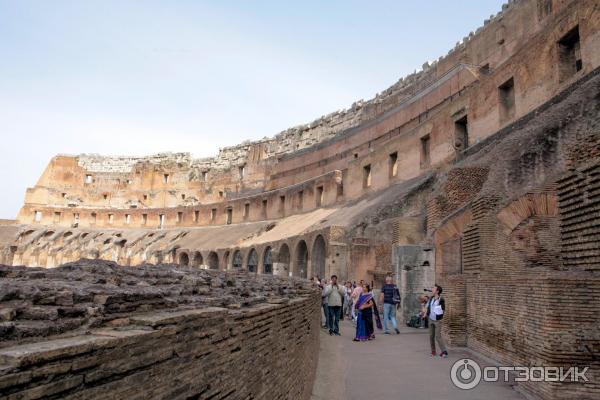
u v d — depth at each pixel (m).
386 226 32.59
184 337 4.01
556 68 25.23
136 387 3.33
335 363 14.61
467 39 53.91
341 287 27.16
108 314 3.92
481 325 14.30
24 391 2.48
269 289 10.00
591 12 22.42
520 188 16.81
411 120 57.12
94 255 83.06
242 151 99.69
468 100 35.72
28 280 4.67
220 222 84.00
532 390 9.91
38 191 102.75
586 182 10.45
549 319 9.26
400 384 11.86
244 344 5.43
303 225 55.41
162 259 76.31
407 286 23.72
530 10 42.94
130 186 106.06
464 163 26.70
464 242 17.97
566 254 11.10
